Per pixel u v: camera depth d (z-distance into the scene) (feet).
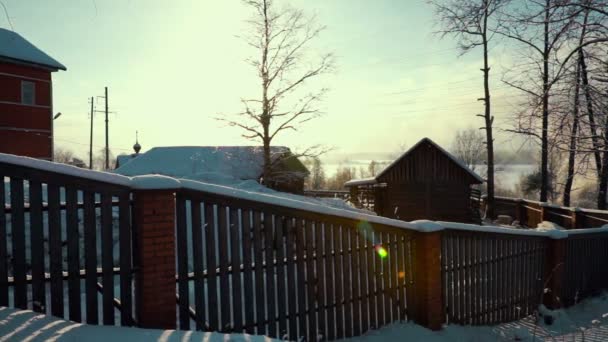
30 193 11.71
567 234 26.66
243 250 14.94
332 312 17.19
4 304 11.62
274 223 15.81
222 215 14.55
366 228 18.30
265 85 64.69
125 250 12.85
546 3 21.54
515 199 70.54
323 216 16.94
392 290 19.26
